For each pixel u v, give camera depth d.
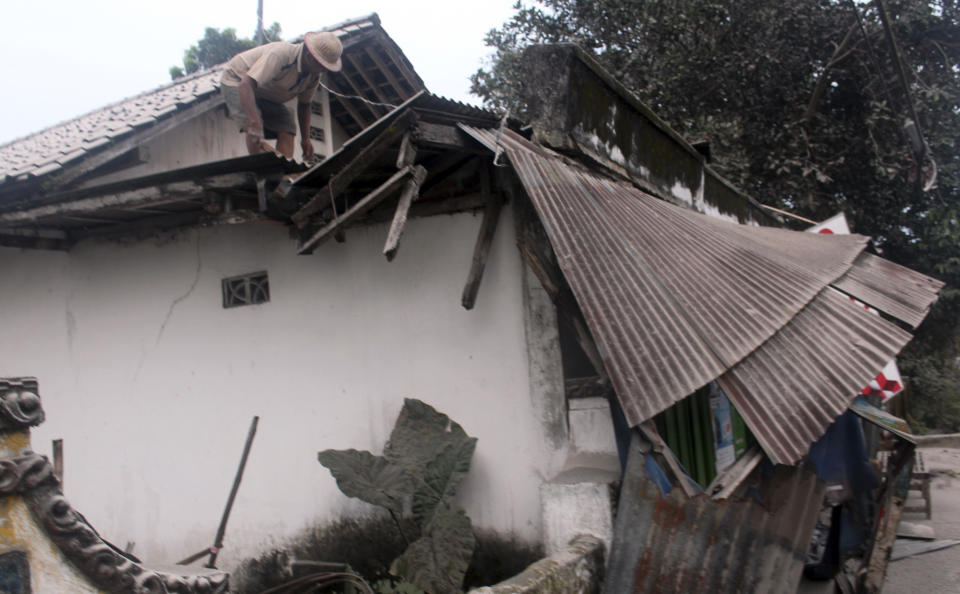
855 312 4.41
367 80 8.80
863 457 4.86
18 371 6.65
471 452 4.68
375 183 4.98
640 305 3.66
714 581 3.42
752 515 3.53
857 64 11.98
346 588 4.77
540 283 4.66
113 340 6.34
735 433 5.03
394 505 4.58
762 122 12.66
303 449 5.50
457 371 4.95
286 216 4.94
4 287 6.77
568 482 4.29
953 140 11.77
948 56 12.16
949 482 10.32
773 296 4.13
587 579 3.85
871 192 12.60
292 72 5.95
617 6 12.79
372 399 5.26
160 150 7.02
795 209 12.74
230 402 5.82
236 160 4.49
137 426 6.17
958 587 5.47
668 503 3.44
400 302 5.19
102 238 6.46
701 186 7.64
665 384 3.26
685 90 12.49
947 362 16.62
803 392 3.54
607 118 5.52
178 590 2.57
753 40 12.05
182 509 5.92
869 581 4.23
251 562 5.60
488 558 4.75
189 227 6.09
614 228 4.16
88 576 2.34
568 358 4.65
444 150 4.56
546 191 4.14
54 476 2.32
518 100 12.48
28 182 5.73
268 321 5.72
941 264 12.26
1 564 2.15
